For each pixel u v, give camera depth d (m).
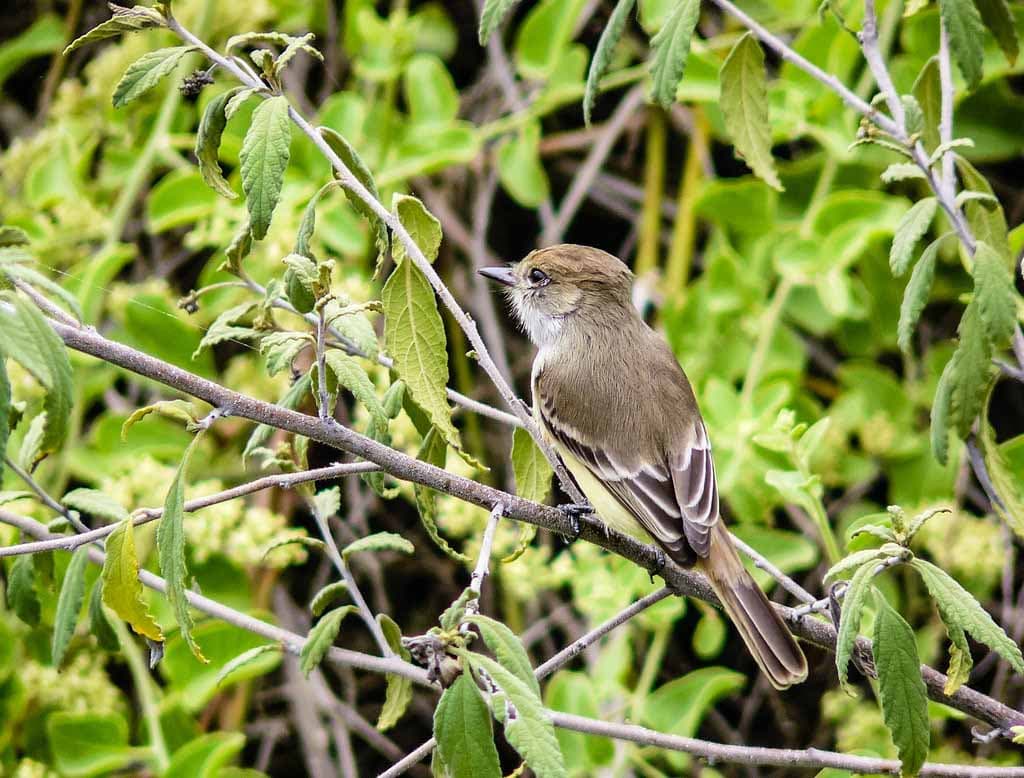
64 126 12.17
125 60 12.20
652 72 6.78
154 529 9.93
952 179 7.04
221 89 12.21
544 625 11.98
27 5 14.22
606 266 9.17
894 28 11.88
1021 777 6.46
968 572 9.99
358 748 12.36
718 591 7.29
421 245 6.33
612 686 10.09
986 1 7.98
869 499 11.69
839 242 10.79
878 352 11.72
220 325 6.88
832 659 11.58
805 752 6.56
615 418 8.34
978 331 6.22
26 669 10.20
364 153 11.73
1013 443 9.15
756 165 7.78
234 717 11.38
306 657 6.66
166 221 11.03
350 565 12.34
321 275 5.80
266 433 7.32
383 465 6.05
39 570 7.37
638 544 7.48
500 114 13.17
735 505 10.44
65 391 4.90
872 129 6.77
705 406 10.52
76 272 11.38
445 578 12.49
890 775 6.49
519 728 4.68
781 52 7.28
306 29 12.96
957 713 8.34
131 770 11.26
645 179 13.23
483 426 12.77
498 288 12.78
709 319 11.29
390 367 6.96
